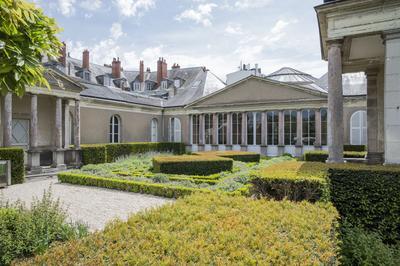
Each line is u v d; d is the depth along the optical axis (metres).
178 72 39.34
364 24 8.29
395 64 7.83
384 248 4.33
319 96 21.70
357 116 21.00
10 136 14.25
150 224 2.89
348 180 6.59
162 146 26.62
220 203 3.88
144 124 27.88
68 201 8.90
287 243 2.48
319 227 2.96
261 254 2.28
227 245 2.38
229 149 25.78
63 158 17.45
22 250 4.43
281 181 6.64
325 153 17.20
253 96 24.66
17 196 9.95
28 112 17.86
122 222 3.05
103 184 11.32
